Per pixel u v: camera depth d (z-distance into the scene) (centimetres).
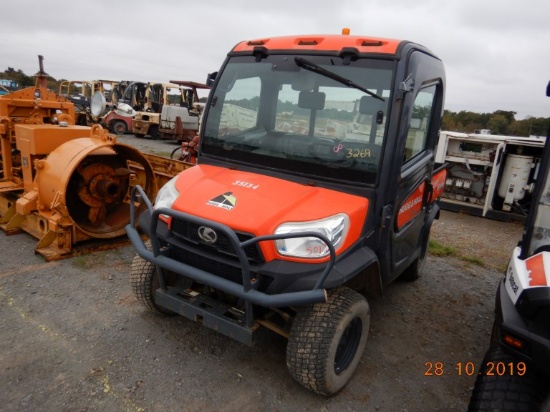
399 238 338
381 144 281
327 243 230
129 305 377
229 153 333
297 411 268
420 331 384
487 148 851
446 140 873
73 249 476
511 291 227
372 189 282
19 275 417
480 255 618
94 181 485
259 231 247
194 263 282
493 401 213
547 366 195
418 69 302
